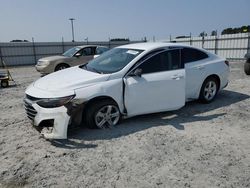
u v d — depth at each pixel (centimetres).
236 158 355
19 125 496
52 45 2695
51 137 393
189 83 561
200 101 620
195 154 366
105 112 452
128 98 457
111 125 463
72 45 2798
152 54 486
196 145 395
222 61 633
